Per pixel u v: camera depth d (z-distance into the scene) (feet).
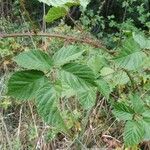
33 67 0.88
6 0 7.53
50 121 0.83
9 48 5.16
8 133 3.86
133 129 1.17
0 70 4.74
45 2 0.83
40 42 4.19
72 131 3.72
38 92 0.85
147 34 6.30
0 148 3.58
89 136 3.75
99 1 8.71
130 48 1.12
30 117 4.09
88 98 1.15
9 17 7.28
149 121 1.18
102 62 1.26
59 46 4.40
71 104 3.96
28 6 8.05
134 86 1.35
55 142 3.80
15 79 0.86
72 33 5.52
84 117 3.85
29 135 3.79
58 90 0.85
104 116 4.01
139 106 1.20
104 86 1.21
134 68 1.10
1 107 4.26
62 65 0.89
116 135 3.91
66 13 1.04
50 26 6.97
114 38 6.77
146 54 1.13
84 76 0.88
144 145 3.20
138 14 8.48
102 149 3.62
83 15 7.07
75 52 0.92
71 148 3.59
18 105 4.30
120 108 1.21
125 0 8.34
